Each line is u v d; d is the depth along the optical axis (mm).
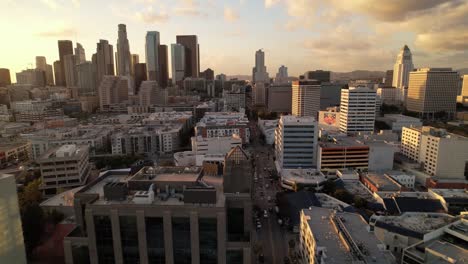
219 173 120125
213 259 88500
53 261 138000
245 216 96562
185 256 88688
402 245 140125
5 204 98812
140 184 98500
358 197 195250
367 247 111562
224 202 90375
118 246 88438
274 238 163000
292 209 181750
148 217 86812
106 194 92062
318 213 144000
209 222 86250
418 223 146250
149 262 89375
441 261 110062
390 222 148125
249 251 89250
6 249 99562
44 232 155875
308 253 128500
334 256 107125
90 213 87562
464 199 182625
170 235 87000
